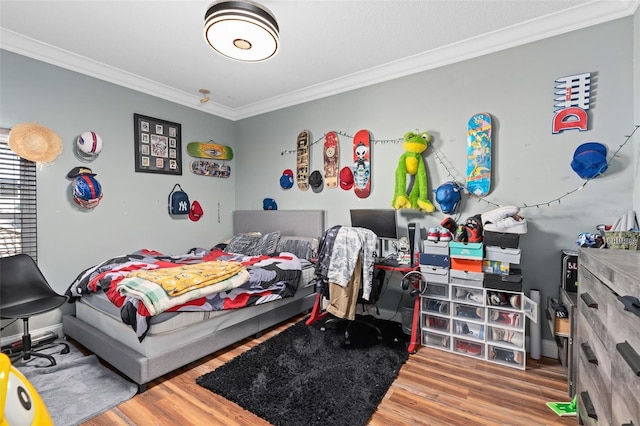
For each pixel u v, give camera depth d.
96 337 2.32
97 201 3.12
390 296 3.25
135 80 3.44
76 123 3.04
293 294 3.00
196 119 4.16
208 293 2.27
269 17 1.99
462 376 2.15
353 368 2.23
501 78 2.65
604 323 1.14
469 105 2.80
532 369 2.24
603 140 2.26
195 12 2.30
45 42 2.72
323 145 3.76
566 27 2.36
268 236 3.81
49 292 2.56
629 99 2.18
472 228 2.50
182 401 1.89
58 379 2.10
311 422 1.68
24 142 2.66
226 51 2.22
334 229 2.61
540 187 2.50
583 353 1.37
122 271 2.54
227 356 2.45
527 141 2.54
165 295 2.03
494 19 2.40
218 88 3.76
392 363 2.30
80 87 3.06
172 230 3.88
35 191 2.78
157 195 3.73
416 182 2.99
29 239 2.76
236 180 4.67
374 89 3.35
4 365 0.77
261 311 2.81
